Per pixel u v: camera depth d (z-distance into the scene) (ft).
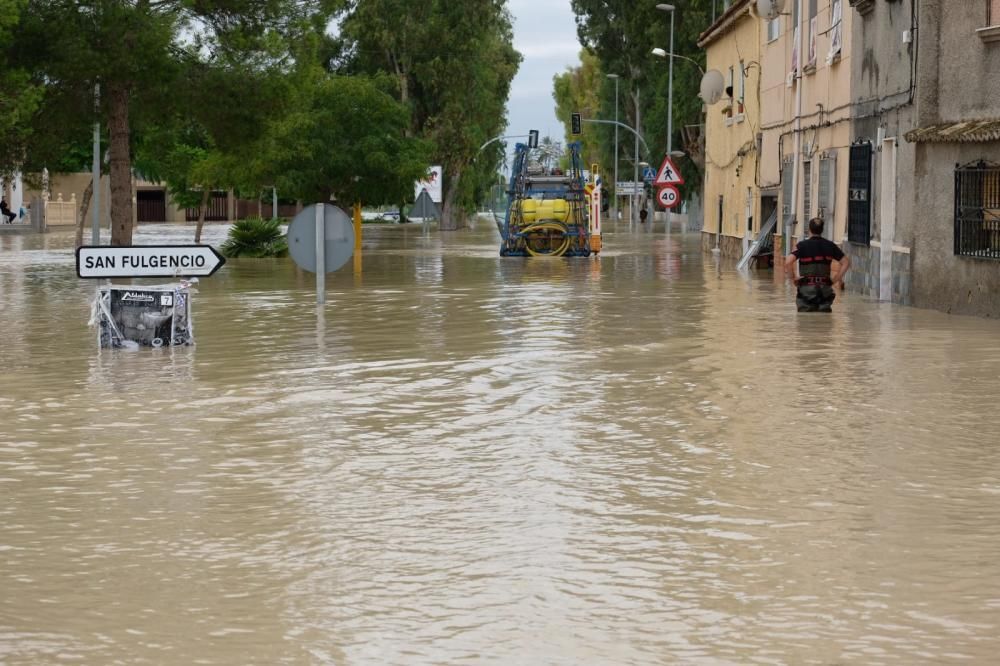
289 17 133.18
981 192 77.36
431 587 24.38
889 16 91.50
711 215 185.06
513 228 164.45
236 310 83.46
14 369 54.75
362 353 59.98
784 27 133.28
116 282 113.80
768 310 82.79
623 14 285.43
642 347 62.03
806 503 30.63
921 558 26.05
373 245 204.03
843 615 22.61
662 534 27.94
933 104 83.46
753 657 20.68
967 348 60.95
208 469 34.76
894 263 89.61
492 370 53.93
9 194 341.21
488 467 34.83
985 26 78.74
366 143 183.73
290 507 30.58
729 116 168.35
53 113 128.77
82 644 21.52
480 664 20.48
